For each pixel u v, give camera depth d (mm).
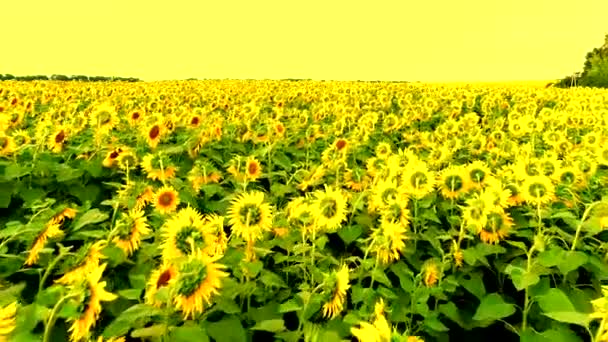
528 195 5695
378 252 4047
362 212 5930
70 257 3617
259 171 6871
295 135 11742
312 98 24562
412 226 5660
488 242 5277
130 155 6891
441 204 6211
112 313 3564
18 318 2547
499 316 3670
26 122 13188
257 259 4355
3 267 3951
